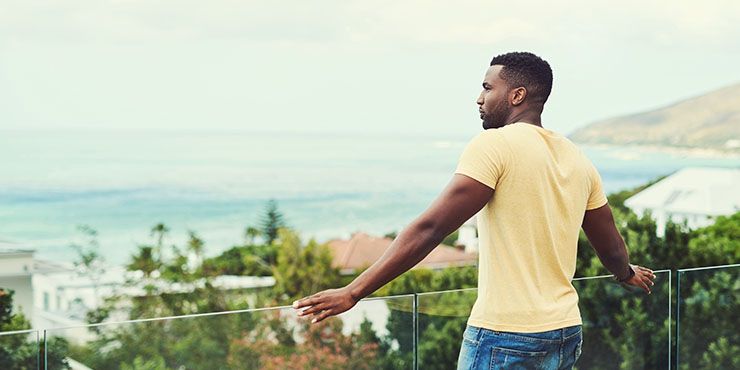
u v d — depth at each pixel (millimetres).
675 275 3795
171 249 23188
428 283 9711
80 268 27359
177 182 31406
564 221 2344
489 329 2307
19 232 29203
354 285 2191
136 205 30672
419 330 3387
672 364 3807
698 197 29500
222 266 22516
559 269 2336
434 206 2213
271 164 32812
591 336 3613
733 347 3928
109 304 23547
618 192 31203
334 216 32875
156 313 21859
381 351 3320
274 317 3176
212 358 3078
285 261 20078
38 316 24281
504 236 2275
